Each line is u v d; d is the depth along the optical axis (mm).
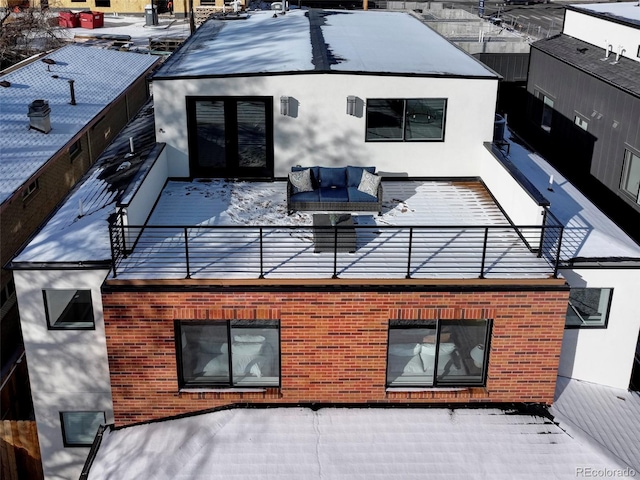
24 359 18656
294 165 18953
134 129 23219
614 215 26344
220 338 14133
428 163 19078
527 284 13727
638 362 18281
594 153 27922
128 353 14000
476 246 15414
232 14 27812
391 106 18453
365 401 14516
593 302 15109
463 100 18438
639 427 14555
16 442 15922
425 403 14523
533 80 34281
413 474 12922
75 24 55156
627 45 28172
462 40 41031
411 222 16781
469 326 14219
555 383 14562
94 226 15820
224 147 18859
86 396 15484
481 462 13203
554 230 16219
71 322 14828
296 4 55969
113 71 32062
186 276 13703
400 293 13625
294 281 13570
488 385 14508
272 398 14383
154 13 56469
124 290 13445
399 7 56906
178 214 17031
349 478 12828
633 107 24922
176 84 18109
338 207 17016
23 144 22141
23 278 14297
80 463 16234
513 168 17125
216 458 13242
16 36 45000
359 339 13977
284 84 18156
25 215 21844
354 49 21016
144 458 13484
